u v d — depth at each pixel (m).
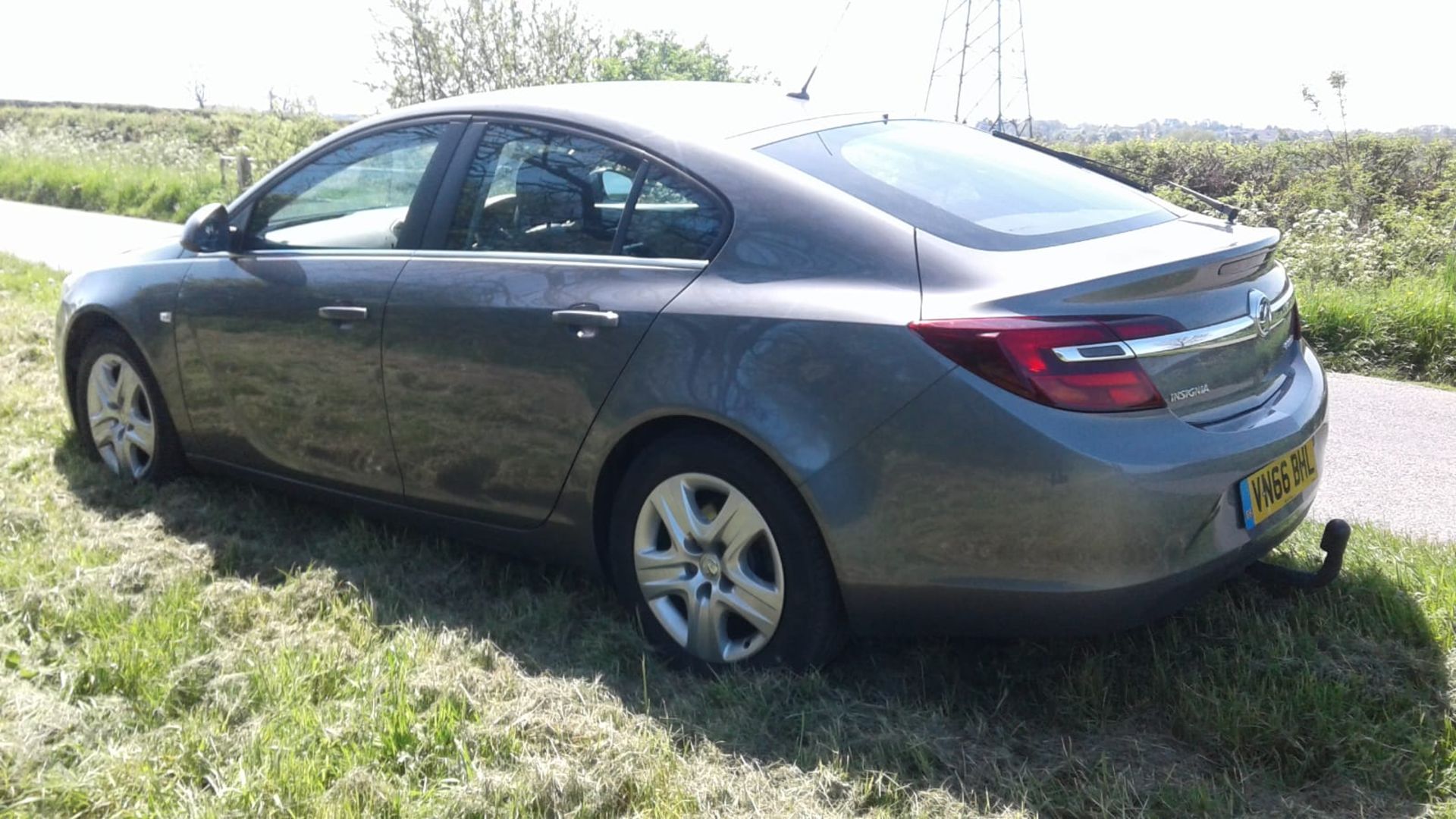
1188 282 2.93
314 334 3.99
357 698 2.98
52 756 2.71
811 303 3.00
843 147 3.45
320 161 4.30
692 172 3.35
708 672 3.24
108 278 4.79
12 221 17.28
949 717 3.01
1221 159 16.61
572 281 3.43
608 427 3.29
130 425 4.78
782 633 3.10
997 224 3.12
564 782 2.58
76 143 28.94
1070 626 2.81
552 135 3.69
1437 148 14.58
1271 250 3.28
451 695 2.97
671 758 2.78
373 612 3.50
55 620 3.40
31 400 5.80
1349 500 4.96
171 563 3.88
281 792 2.57
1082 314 2.75
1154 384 2.78
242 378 4.27
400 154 4.06
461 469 3.70
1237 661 3.12
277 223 4.33
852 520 2.90
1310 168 15.77
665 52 26.16
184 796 2.57
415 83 18.95
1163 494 2.72
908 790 2.67
